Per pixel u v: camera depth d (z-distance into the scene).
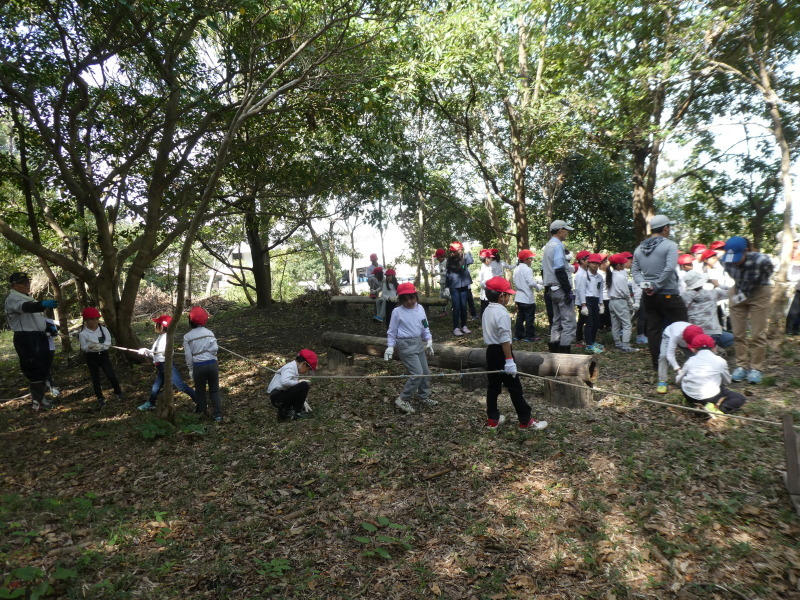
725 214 16.52
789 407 5.98
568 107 12.94
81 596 3.41
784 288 9.11
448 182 18.91
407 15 8.09
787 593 3.36
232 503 4.73
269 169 11.95
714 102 14.73
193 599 3.43
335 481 5.03
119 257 10.57
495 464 5.17
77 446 6.39
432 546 3.99
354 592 3.51
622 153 15.54
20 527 4.29
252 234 18.25
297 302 18.70
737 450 5.13
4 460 6.04
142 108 10.62
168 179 10.35
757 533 3.92
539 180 22.09
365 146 11.58
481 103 14.01
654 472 4.84
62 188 10.98
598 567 3.69
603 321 11.50
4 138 13.05
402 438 5.95
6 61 7.70
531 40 14.80
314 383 8.49
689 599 3.37
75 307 21.14
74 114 8.95
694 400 6.09
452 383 8.12
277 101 10.62
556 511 4.35
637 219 15.04
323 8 8.08
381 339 8.52
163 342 7.58
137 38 8.02
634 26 12.73
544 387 6.91
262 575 3.64
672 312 7.19
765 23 11.62
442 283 14.54
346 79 8.91
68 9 8.18
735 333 7.18
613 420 6.11
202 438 6.34
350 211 12.93
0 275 19.81
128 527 4.31
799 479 4.21
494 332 5.79
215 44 11.12
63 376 10.24
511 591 3.48
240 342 13.16
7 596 3.26
